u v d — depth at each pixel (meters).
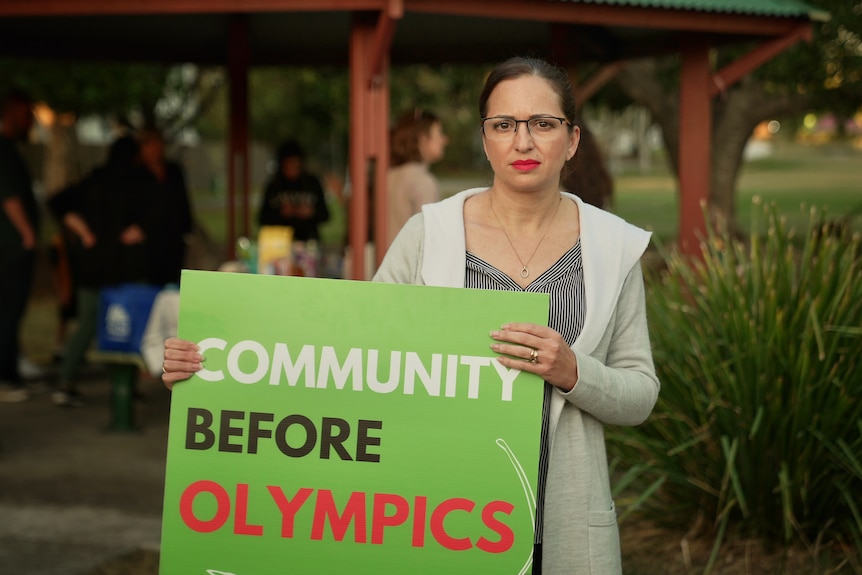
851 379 3.97
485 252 2.24
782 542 4.12
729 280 4.32
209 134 41.22
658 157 70.00
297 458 2.14
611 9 6.07
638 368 2.28
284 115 23.91
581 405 2.16
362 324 2.14
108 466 5.98
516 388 2.12
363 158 5.82
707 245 4.82
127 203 7.25
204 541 2.15
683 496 4.30
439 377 2.13
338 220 29.53
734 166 13.73
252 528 2.14
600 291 2.21
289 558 2.14
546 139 2.15
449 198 2.31
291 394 2.15
